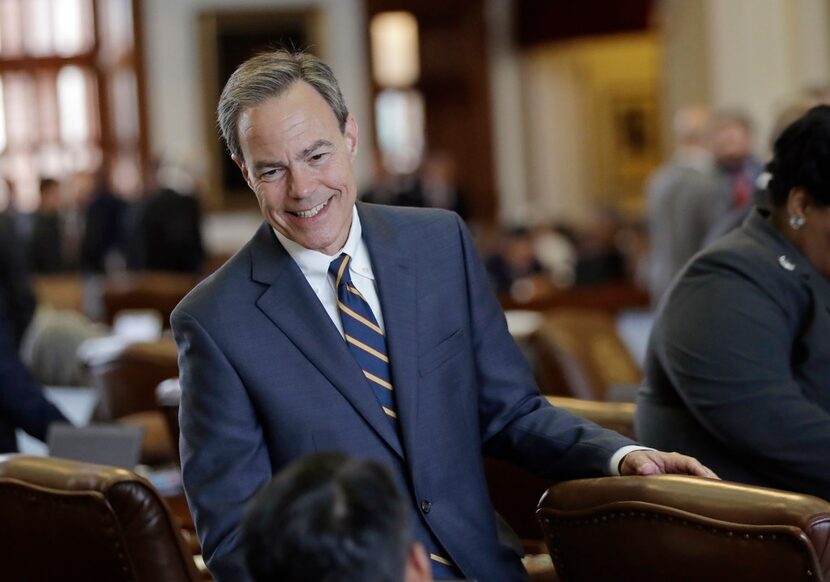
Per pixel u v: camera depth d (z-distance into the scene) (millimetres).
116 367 7672
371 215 4258
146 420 7293
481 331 4289
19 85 25422
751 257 4621
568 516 3912
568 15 26000
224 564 3846
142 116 25328
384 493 2418
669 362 4648
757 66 16250
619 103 29312
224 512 3906
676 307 4688
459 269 4273
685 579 3689
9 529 4148
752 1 16219
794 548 3465
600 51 28984
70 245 21703
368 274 4176
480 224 27219
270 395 3994
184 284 15297
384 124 26484
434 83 26891
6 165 25406
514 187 27562
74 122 25438
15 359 6281
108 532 3930
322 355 4027
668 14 18062
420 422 4078
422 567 2539
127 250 18891
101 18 25359
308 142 3916
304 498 2389
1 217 10398
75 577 4059
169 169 18484
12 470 4129
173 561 3994
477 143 27172
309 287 4090
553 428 4246
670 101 18141
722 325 4539
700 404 4535
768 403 4453
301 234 4008
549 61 27766
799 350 4637
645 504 3738
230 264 4164
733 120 11586
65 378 9195
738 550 3562
